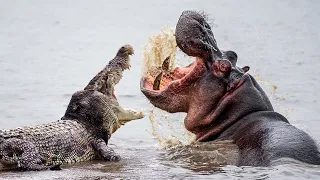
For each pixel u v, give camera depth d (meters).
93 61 78.44
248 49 82.50
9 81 62.72
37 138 31.25
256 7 149.25
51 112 48.81
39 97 54.75
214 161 30.12
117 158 32.31
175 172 28.66
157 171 29.06
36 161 30.14
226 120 32.00
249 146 29.84
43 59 79.31
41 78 65.12
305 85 58.69
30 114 48.00
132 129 42.84
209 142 31.78
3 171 29.80
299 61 73.25
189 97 32.75
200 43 31.95
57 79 64.81
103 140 33.41
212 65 32.22
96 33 108.38
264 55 77.44
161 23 121.25
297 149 28.12
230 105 31.94
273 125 30.19
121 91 57.44
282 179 26.02
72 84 62.09
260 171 27.16
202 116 32.34
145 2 160.62
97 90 34.22
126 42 96.00
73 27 118.31
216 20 123.50
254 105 31.78
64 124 32.72
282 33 102.62
